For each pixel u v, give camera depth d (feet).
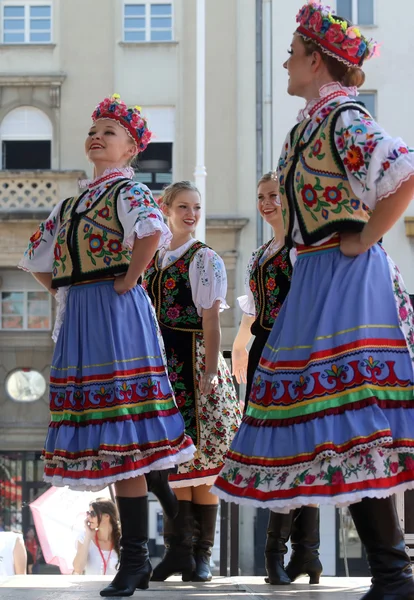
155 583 15.49
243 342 18.47
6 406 65.36
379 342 10.96
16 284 65.57
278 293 16.57
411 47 62.49
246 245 62.54
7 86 64.95
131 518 12.81
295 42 11.91
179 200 17.06
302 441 10.85
